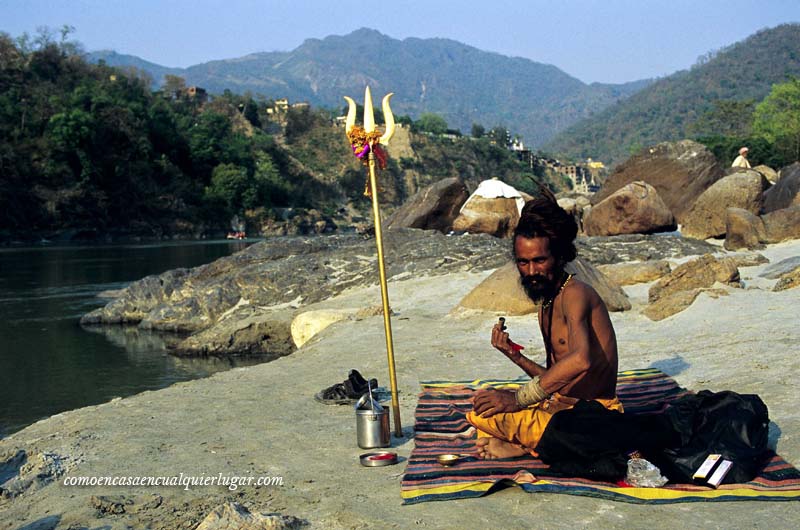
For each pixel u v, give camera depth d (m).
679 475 4.22
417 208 25.14
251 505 4.18
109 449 5.34
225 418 6.18
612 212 21.94
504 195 22.88
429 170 198.75
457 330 10.56
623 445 4.23
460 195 25.38
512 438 4.57
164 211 109.19
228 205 120.12
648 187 21.98
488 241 19.58
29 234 89.00
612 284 11.39
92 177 100.12
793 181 22.80
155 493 4.44
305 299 16.53
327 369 8.34
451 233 22.94
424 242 19.64
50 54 128.88
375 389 6.90
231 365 12.90
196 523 3.96
